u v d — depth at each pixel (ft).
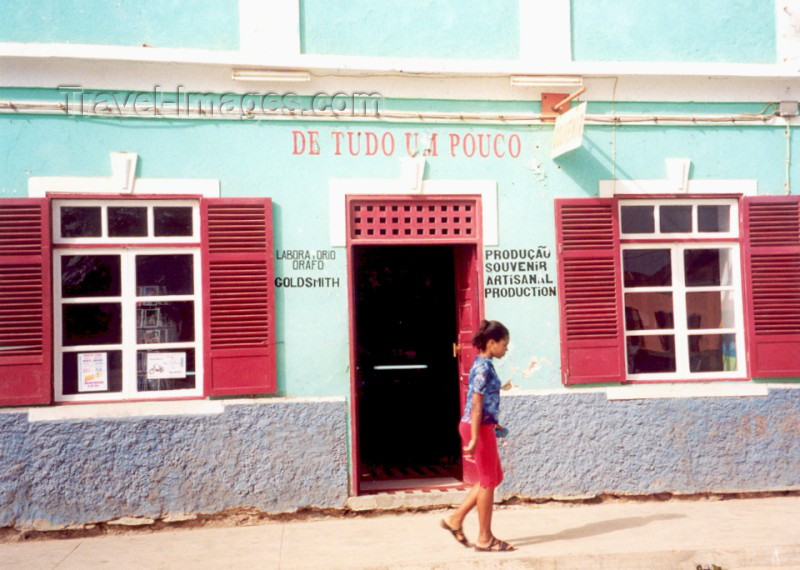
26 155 22.53
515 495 24.12
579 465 24.38
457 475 26.96
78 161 22.76
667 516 22.98
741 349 25.72
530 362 24.61
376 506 23.44
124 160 22.82
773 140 26.21
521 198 24.93
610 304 24.84
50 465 21.95
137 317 23.15
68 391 22.70
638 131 25.57
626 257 25.63
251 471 22.89
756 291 25.50
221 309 23.03
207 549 20.49
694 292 25.82
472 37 25.00
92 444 22.17
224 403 22.88
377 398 30.60
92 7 23.24
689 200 25.82
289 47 23.88
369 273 32.63
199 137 23.43
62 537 21.94
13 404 21.93
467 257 25.32
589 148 25.30
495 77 24.89
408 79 24.57
